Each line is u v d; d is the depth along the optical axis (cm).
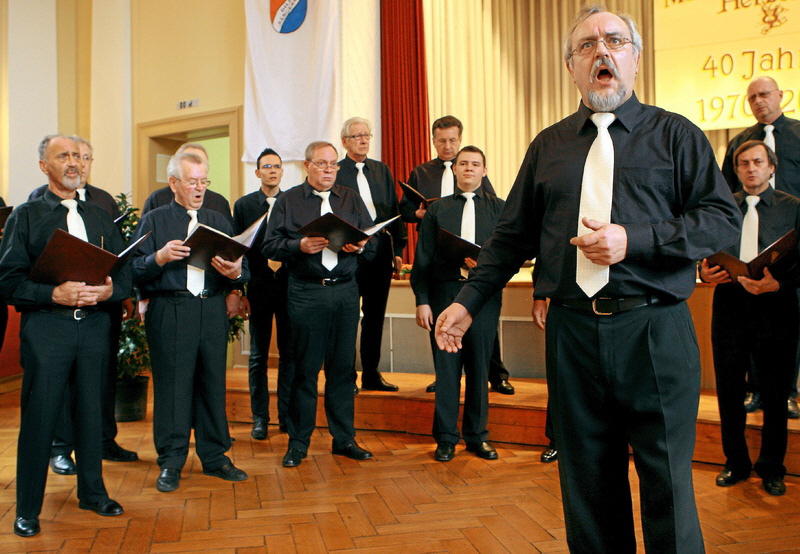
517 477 323
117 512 278
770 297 293
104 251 250
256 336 415
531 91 686
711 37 618
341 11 593
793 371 295
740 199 329
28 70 694
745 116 606
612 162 156
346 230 319
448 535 254
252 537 254
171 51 695
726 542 245
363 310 428
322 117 590
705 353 414
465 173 360
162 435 317
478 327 352
